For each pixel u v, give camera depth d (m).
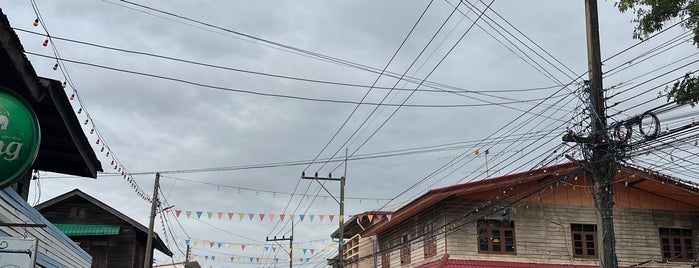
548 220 25.36
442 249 24.77
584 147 13.95
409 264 28.52
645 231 26.14
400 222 30.28
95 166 17.02
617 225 25.98
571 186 25.83
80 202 30.66
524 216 25.28
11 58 10.31
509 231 25.11
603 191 13.54
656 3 11.52
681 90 11.50
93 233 28.94
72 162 16.81
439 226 25.33
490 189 24.88
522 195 25.25
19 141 10.41
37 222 14.26
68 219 30.30
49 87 12.01
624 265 25.36
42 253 14.46
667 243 26.23
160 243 32.62
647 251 25.86
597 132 13.62
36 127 10.69
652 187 25.95
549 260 24.86
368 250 35.22
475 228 24.86
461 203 25.19
